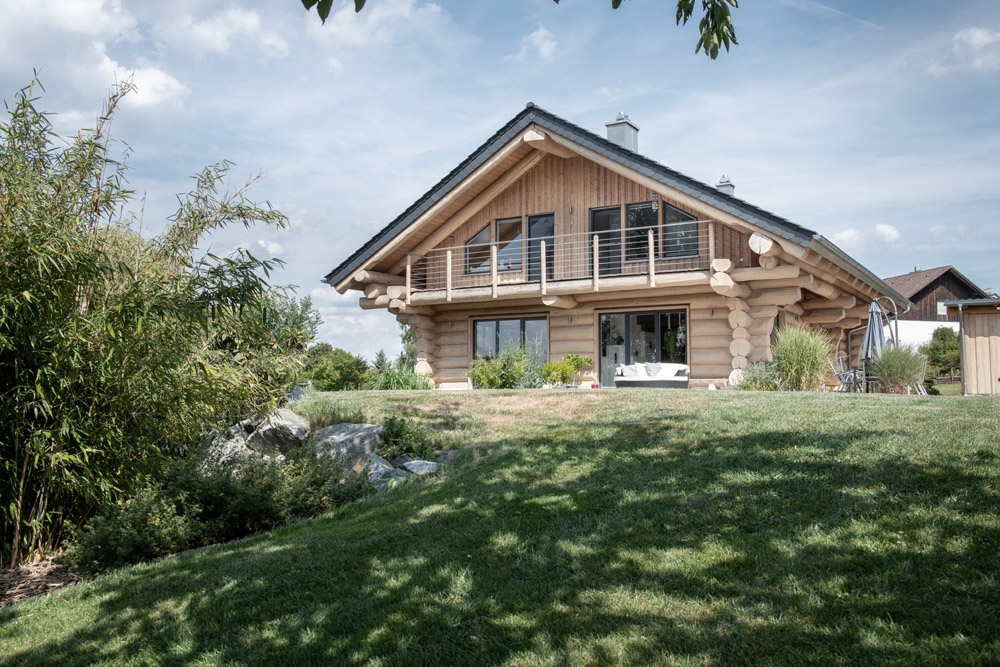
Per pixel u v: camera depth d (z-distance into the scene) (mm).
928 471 4832
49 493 5816
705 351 15391
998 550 3607
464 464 7074
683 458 6074
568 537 4566
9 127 5746
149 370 5812
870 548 3832
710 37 5262
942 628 3014
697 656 3041
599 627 3383
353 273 17719
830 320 17953
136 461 6156
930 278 34812
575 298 16453
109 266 5488
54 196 5910
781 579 3652
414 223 17078
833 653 2936
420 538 4906
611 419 8477
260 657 3475
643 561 4070
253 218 7324
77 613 4324
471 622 3576
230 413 7730
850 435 6105
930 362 25547
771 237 13086
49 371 5355
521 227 17422
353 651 3410
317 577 4375
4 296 5172
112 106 6305
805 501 4633
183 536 5551
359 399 11734
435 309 18438
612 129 17891
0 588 5211
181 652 3637
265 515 6055
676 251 15555
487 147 16203
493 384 16219
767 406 8391
